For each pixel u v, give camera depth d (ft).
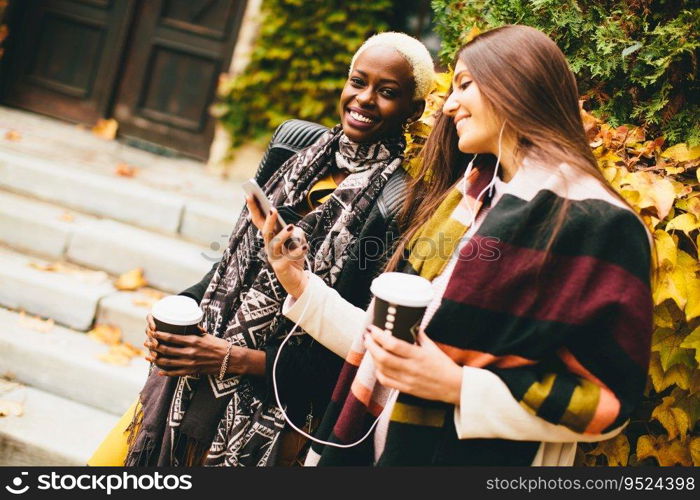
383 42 4.57
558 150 3.59
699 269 4.64
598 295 3.22
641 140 5.27
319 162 4.89
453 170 4.47
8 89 13.88
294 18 12.42
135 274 8.96
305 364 4.57
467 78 3.87
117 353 7.86
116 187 10.09
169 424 4.61
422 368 3.38
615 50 5.36
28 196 10.25
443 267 3.88
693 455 5.03
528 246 3.44
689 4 5.35
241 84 12.67
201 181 12.03
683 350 4.81
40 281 8.36
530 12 5.58
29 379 7.56
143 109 13.75
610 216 3.33
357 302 4.60
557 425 3.30
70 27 13.62
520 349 3.40
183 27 13.39
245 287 4.78
